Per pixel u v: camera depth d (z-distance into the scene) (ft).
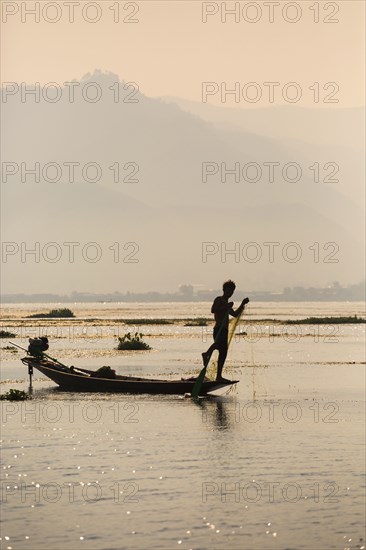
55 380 142.41
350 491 75.05
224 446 92.12
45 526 66.28
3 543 62.90
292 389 140.56
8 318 599.16
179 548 62.03
